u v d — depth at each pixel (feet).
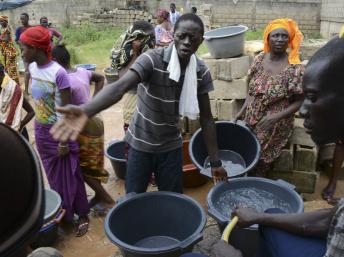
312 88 4.01
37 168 1.88
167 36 28.09
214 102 11.78
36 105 9.33
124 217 7.66
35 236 1.85
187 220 7.73
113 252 9.43
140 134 7.84
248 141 10.34
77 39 41.27
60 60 9.57
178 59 6.98
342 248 4.01
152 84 7.25
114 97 6.34
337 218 4.07
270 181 8.48
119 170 12.52
